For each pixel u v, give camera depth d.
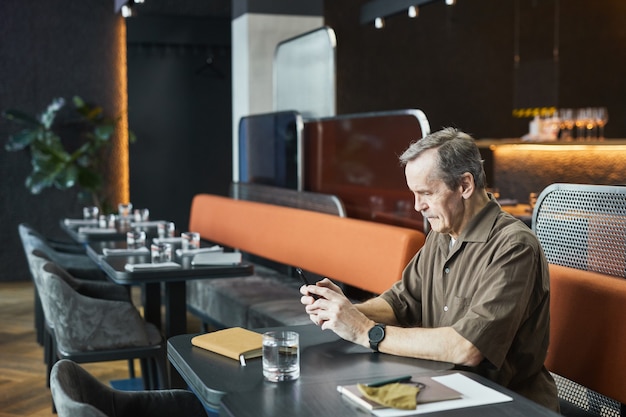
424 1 6.18
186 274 3.95
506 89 8.71
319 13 7.18
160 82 8.73
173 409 2.19
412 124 4.29
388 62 8.32
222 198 6.46
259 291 4.92
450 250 2.38
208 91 8.91
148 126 8.74
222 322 4.95
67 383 1.89
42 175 7.93
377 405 1.70
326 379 1.94
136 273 3.87
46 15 8.34
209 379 1.94
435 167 2.28
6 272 8.34
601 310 2.47
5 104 8.27
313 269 4.71
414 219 4.27
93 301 3.72
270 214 5.38
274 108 6.93
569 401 2.83
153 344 3.85
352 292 4.52
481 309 2.15
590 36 9.07
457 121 8.60
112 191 8.68
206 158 8.97
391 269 3.89
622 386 2.35
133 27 8.48
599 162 6.55
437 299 2.43
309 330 2.47
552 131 7.62
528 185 7.29
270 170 6.21
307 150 5.75
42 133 7.96
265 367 1.94
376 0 7.08
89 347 3.73
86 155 8.27
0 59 8.23
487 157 8.67
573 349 2.58
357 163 4.95
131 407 2.15
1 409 4.17
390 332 2.20
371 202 4.77
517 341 2.27
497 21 8.61
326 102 5.94
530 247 2.22
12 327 6.21
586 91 9.12
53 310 3.71
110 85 8.60
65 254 5.62
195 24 8.67
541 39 8.05
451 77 8.55
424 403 1.73
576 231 2.74
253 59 7.00
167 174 8.85
